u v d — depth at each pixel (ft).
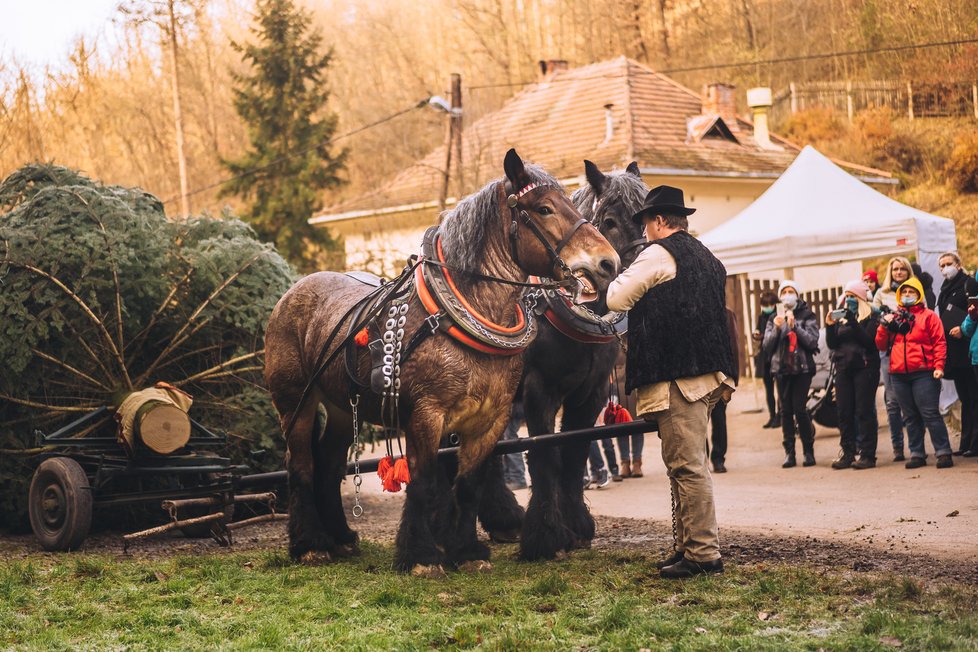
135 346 27.96
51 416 26.84
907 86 101.86
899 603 15.60
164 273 28.04
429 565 18.83
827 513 26.02
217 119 138.10
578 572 19.17
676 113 79.66
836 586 16.92
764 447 40.73
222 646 14.90
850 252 44.75
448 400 18.51
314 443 22.48
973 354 31.53
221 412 28.27
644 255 18.26
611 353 21.62
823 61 114.01
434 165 90.79
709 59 122.42
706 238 48.32
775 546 21.24
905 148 91.61
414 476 18.83
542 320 20.67
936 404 31.65
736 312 63.93
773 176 73.82
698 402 18.17
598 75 85.66
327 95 110.52
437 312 18.60
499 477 24.12
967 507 25.25
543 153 78.64
